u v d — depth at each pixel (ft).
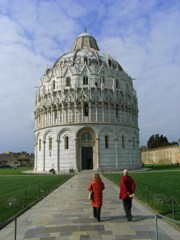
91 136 260.62
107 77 278.05
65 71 276.00
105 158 256.73
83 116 260.42
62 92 268.41
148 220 51.08
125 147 271.08
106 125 261.65
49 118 271.49
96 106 262.06
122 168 261.85
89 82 270.26
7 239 40.98
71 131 259.39
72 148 257.14
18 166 602.85
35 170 286.25
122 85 288.71
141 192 88.02
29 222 52.03
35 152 293.64
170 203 66.95
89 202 74.59
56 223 50.60
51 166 262.47
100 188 52.70
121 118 274.36
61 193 96.63
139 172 213.25
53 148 263.90
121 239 39.50
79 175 210.59
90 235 41.96
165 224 48.08
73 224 49.32
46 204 73.00
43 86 288.92
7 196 86.43
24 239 40.78
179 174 175.52
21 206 67.67
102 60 298.35
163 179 136.77
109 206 67.41
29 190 101.09
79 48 338.13
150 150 527.81
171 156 444.14
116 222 50.08
